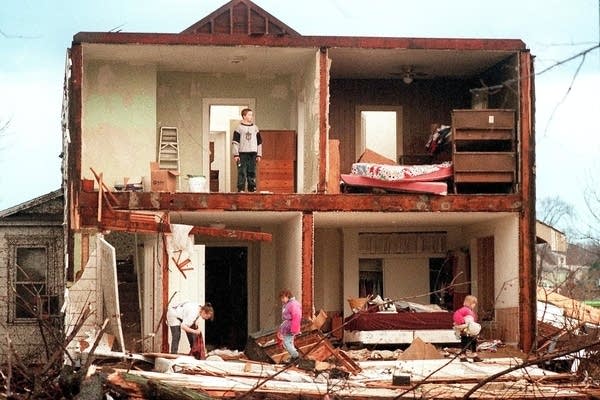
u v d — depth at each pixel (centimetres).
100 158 2694
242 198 2530
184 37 2564
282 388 1834
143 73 2728
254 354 2323
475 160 2605
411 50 2633
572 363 2194
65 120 2770
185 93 2906
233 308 3136
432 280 3100
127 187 2600
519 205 2588
